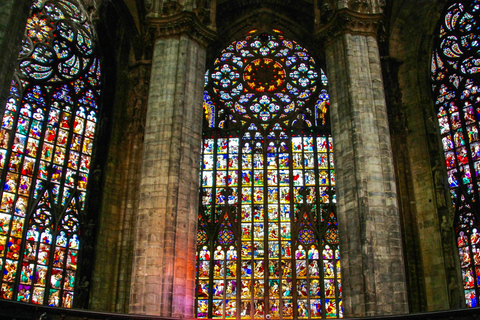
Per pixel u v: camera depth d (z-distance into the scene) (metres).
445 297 28.02
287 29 38.62
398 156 31.28
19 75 29.75
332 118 26.52
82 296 28.30
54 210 29.20
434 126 31.77
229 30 38.53
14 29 22.03
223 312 30.91
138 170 31.78
